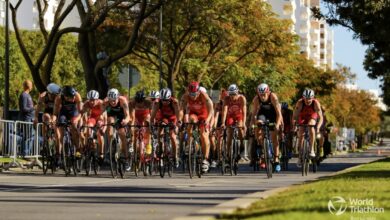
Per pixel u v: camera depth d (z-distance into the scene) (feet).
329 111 482.28
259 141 111.04
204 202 63.52
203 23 217.15
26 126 131.85
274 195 61.98
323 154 174.60
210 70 261.85
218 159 115.65
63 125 110.52
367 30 195.00
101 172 119.85
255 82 288.71
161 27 210.18
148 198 67.67
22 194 71.92
